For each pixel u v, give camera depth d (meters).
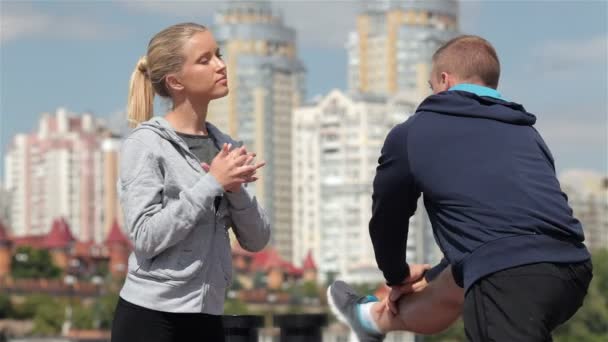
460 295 6.51
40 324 147.00
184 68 5.75
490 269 5.54
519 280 5.49
